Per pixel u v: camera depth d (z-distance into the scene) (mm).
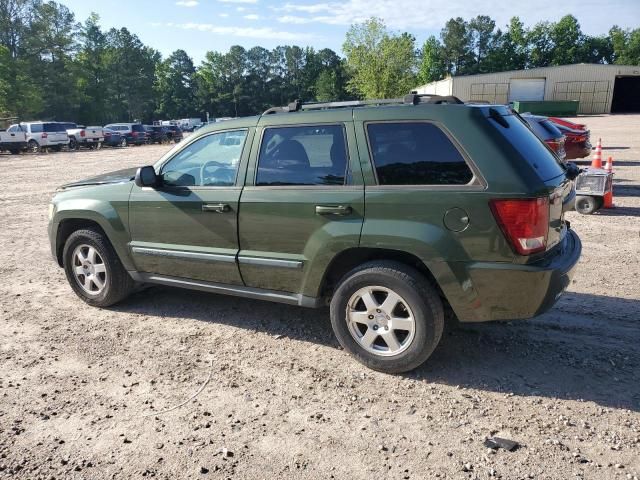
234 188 4254
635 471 2729
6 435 3186
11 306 5371
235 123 4367
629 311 4770
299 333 4559
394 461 2869
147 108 108125
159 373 3908
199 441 3086
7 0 71062
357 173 3734
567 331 4410
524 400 3426
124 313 5121
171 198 4531
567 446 2949
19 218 10523
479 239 3373
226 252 4344
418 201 3504
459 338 4336
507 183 3307
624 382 3607
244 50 130000
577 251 3902
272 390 3635
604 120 46062
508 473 2744
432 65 117375
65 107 78188
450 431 3121
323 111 3951
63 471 2852
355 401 3475
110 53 99000
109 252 5035
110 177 5473
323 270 3891
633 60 105500
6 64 64688
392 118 3678
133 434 3168
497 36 115875
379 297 3826
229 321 4855
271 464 2869
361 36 46281
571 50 108750
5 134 30906
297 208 3908
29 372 3963
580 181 9078
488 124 3465
